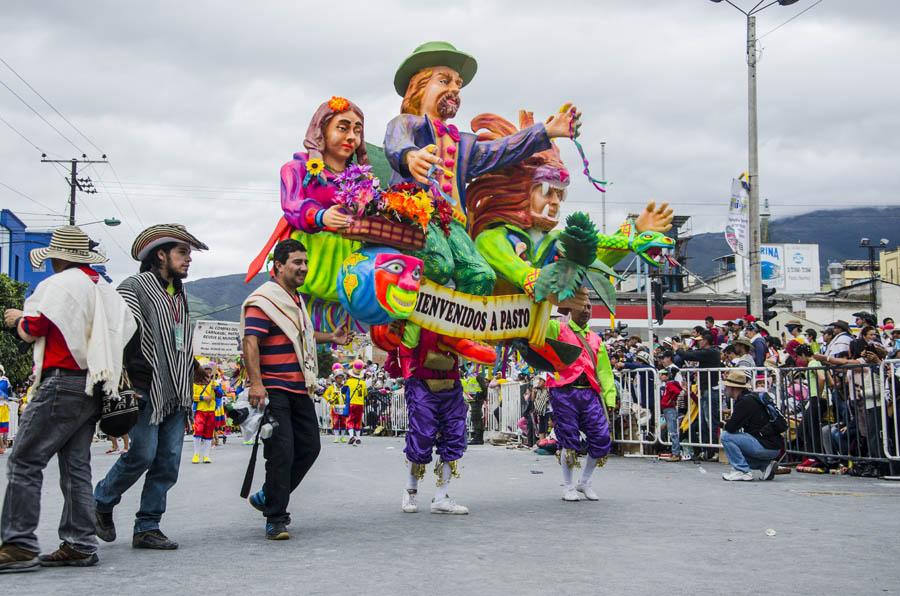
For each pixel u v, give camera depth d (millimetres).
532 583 4512
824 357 12203
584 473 8578
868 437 10648
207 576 4734
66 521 5074
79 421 5094
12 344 32281
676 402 13812
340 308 7797
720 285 47562
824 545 5691
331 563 5117
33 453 4988
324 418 30609
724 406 13039
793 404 12211
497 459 14898
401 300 7023
